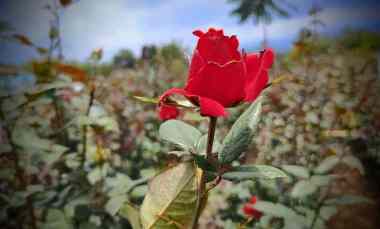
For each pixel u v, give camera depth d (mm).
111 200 391
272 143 651
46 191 446
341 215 762
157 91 1006
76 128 573
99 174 505
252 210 538
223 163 179
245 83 184
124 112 858
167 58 1262
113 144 664
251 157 689
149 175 458
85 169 551
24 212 459
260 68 177
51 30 519
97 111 480
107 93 883
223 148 183
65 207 415
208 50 186
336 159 450
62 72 504
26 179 501
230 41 192
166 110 216
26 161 420
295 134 663
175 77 1217
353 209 770
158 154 673
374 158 890
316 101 834
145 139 725
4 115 386
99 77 778
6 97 380
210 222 614
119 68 1424
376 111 996
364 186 805
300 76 977
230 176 174
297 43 1020
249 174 174
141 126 803
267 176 171
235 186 645
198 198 182
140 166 684
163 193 185
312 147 620
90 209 462
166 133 205
